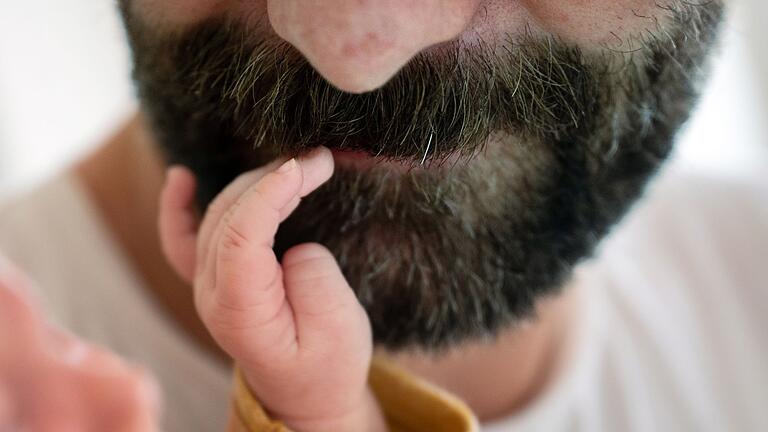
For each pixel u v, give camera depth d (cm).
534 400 35
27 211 36
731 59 51
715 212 43
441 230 25
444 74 23
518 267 26
